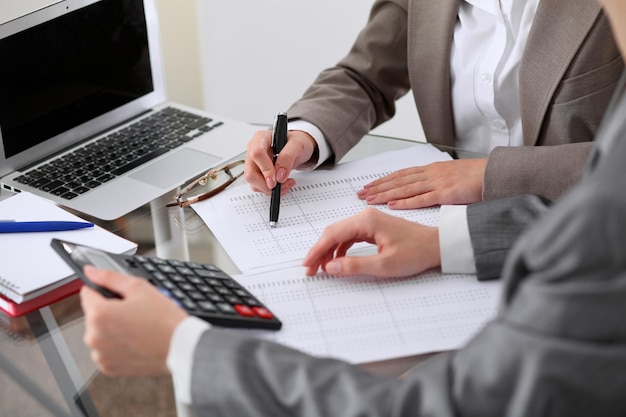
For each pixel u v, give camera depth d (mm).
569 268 568
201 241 1067
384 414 655
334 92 1380
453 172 1175
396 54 1472
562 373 580
